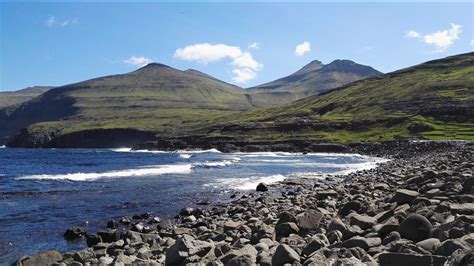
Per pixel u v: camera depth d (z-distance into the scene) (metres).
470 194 16.19
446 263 8.30
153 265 12.94
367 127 133.00
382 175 39.53
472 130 111.12
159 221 24.80
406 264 9.03
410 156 80.25
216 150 135.62
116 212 27.86
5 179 48.44
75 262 14.21
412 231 11.55
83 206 30.03
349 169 59.28
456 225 11.00
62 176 51.22
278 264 10.74
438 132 111.56
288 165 67.31
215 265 11.34
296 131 141.25
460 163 35.53
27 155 133.62
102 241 19.70
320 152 113.88
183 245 13.38
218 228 19.81
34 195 35.12
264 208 24.75
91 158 107.88
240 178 47.47
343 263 9.38
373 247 11.32
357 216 15.12
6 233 21.83
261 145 128.50
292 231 15.77
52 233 21.94
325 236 13.17
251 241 15.26
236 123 176.25
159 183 43.22
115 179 47.31
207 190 37.81
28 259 14.92
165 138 167.75
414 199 16.86
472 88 149.25
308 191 33.59
